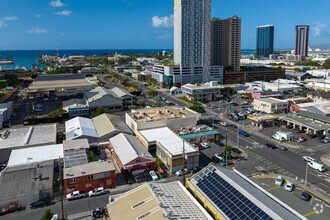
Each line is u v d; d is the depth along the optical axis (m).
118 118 120.44
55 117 138.88
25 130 103.81
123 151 81.38
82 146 84.81
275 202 46.84
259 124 120.12
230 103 171.00
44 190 63.00
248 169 78.44
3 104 134.75
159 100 166.75
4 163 83.00
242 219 42.97
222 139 105.06
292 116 123.69
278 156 87.81
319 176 74.00
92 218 56.22
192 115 114.31
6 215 57.72
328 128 106.94
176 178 74.25
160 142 87.44
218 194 50.12
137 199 50.81
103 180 68.06
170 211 45.47
